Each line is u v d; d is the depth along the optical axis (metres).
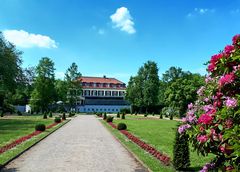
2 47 42.97
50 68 71.81
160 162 12.07
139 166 11.71
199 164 11.89
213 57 4.84
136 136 23.28
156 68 83.06
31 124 34.50
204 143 4.50
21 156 13.59
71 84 88.12
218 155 4.76
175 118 56.00
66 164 11.89
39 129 25.34
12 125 32.72
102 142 19.06
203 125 4.61
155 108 86.00
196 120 5.08
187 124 5.14
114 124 36.12
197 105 5.28
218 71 4.93
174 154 10.84
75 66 88.94
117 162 12.47
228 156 4.07
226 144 4.22
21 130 26.53
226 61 4.65
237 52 4.56
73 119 49.66
